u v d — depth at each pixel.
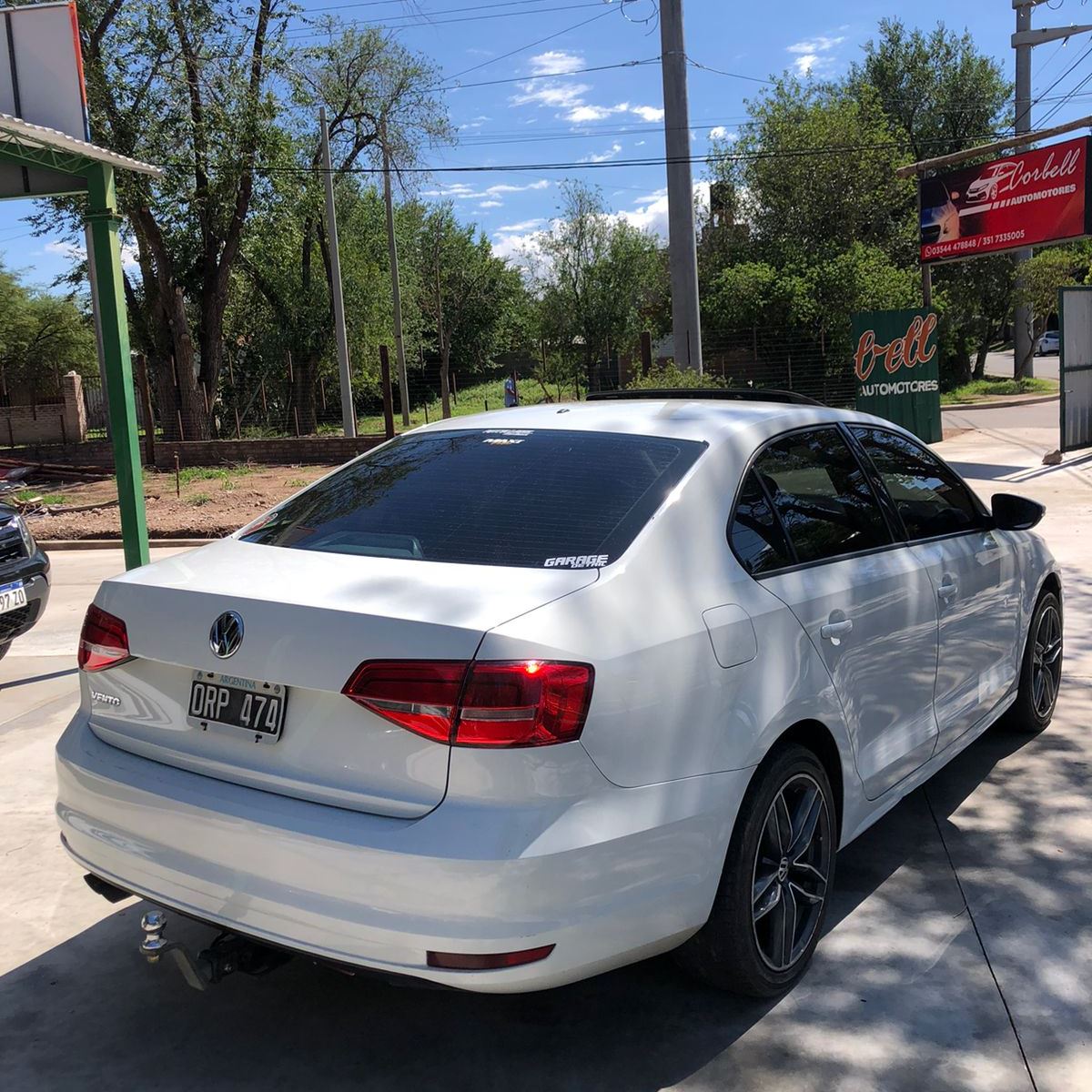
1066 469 14.34
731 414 3.34
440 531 2.83
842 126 28.75
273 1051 2.76
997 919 3.26
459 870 2.16
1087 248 27.06
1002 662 4.32
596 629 2.39
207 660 2.52
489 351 52.69
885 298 25.66
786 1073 2.59
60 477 19.58
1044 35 30.20
